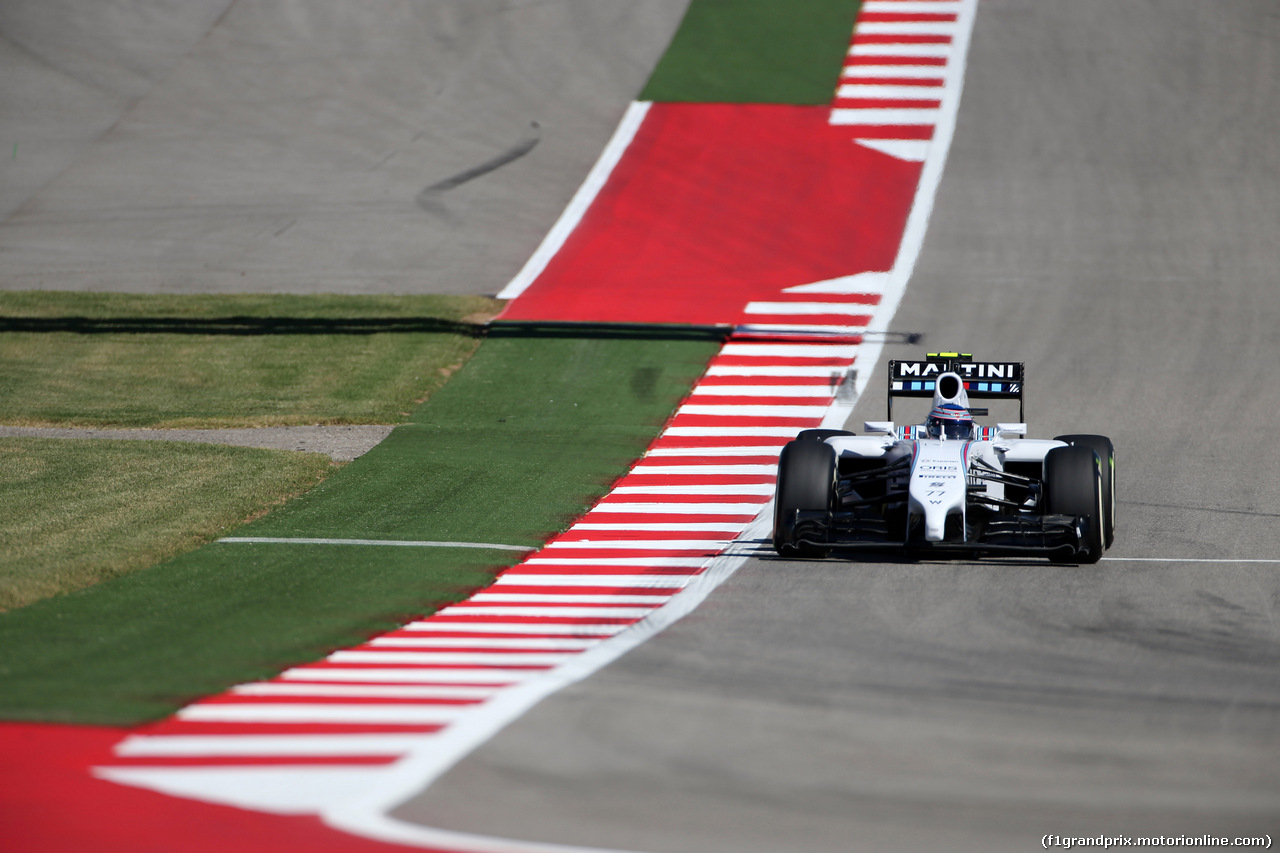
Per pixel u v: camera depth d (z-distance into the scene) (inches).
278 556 1550.2
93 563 1487.5
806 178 3873.0
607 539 1657.2
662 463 2097.7
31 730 914.1
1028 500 1549.0
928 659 1101.1
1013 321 2933.1
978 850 709.3
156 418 2438.5
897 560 1503.4
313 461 2079.2
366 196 3841.0
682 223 3607.3
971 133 4131.4
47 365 2775.6
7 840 713.0
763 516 1779.0
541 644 1176.8
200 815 751.7
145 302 3174.2
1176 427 2281.0
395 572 1476.4
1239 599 1314.0
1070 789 800.3
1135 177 3838.6
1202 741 890.7
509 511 1796.3
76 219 3727.9
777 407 2423.7
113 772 826.2
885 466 1600.6
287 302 3161.9
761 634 1194.6
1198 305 3016.7
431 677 1062.4
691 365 2684.5
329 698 997.2
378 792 791.1
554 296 3157.0
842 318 2965.1
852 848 710.5
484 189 3860.7
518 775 821.2
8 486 1916.8
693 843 714.2
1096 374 2600.9
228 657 1126.4
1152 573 1425.9
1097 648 1136.2
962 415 1539.1
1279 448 2145.7
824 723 927.7
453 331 2942.9
